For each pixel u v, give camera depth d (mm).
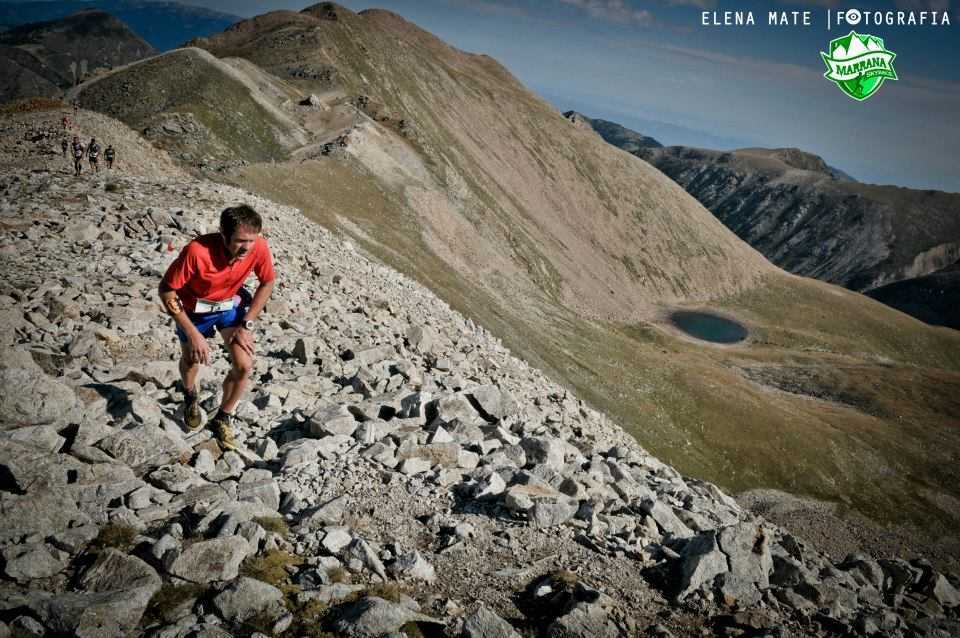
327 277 20406
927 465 128750
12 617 3891
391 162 146375
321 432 7723
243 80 152125
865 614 6902
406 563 5395
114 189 21391
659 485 9844
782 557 7027
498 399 10211
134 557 4488
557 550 6336
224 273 6051
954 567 100938
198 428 7137
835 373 189625
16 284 10477
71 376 7668
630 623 5234
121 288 11516
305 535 5469
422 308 25594
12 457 5023
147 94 135125
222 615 4297
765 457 112875
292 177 104312
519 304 128500
